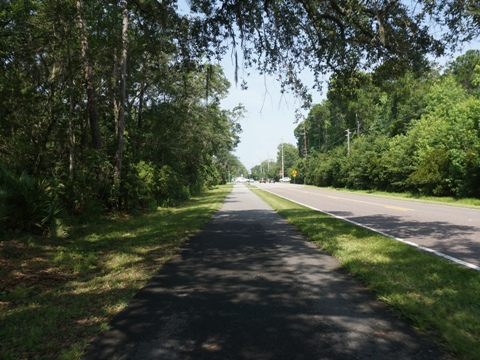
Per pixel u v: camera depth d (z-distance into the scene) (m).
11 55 12.51
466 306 4.11
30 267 6.30
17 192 9.02
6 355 3.12
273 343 3.35
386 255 6.78
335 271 6.01
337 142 67.19
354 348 3.23
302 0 8.10
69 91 15.95
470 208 17.28
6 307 4.39
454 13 7.21
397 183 30.81
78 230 10.64
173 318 3.99
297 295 4.77
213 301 4.56
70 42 13.83
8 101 14.30
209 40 9.03
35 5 11.60
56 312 4.14
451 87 35.94
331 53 8.74
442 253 7.04
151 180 18.78
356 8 7.45
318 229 10.25
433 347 3.24
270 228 11.32
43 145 14.91
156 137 23.27
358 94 10.64
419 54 8.32
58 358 3.10
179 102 23.50
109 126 18.00
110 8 11.02
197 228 11.22
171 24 9.99
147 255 7.44
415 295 4.52
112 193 14.44
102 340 3.45
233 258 7.10
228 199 27.42
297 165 82.94
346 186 45.78
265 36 8.92
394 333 3.54
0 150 15.05
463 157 21.36
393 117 44.19
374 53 8.95
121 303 4.48
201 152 30.42
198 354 3.15
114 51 15.34
